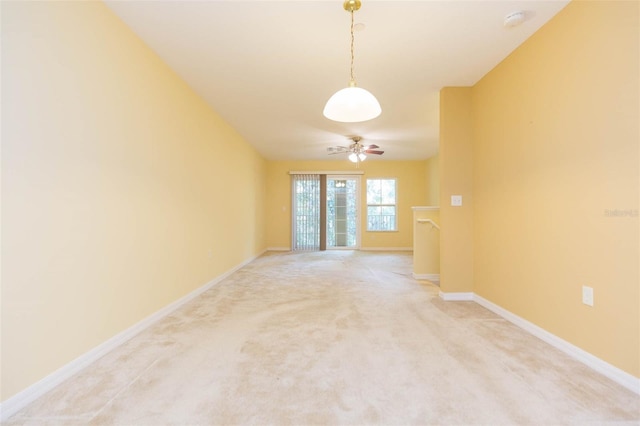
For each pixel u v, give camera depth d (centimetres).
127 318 216
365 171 765
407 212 766
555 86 203
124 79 211
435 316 267
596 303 174
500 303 270
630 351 156
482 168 297
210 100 351
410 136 519
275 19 207
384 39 231
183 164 301
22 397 140
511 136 252
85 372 171
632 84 154
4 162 133
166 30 219
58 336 160
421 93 335
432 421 130
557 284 203
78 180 172
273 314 272
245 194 544
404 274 455
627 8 155
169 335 224
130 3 190
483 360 185
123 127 210
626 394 149
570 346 192
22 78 140
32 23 144
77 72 171
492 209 281
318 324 247
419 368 175
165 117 266
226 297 329
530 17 204
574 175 189
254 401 145
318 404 142
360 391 153
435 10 198
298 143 569
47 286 153
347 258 620
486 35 226
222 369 175
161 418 132
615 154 162
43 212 151
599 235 172
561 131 198
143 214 234
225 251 432
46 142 152
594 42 174
